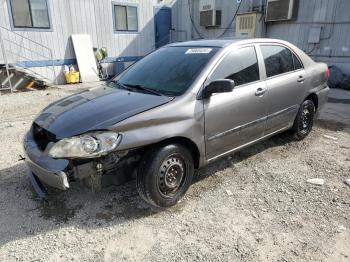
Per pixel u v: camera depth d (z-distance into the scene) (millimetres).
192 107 3035
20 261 2391
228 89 2992
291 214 2943
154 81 3461
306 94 4555
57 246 2549
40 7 11570
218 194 3297
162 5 16047
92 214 2967
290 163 4055
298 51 4543
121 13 14211
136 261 2383
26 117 6727
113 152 2625
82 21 12938
